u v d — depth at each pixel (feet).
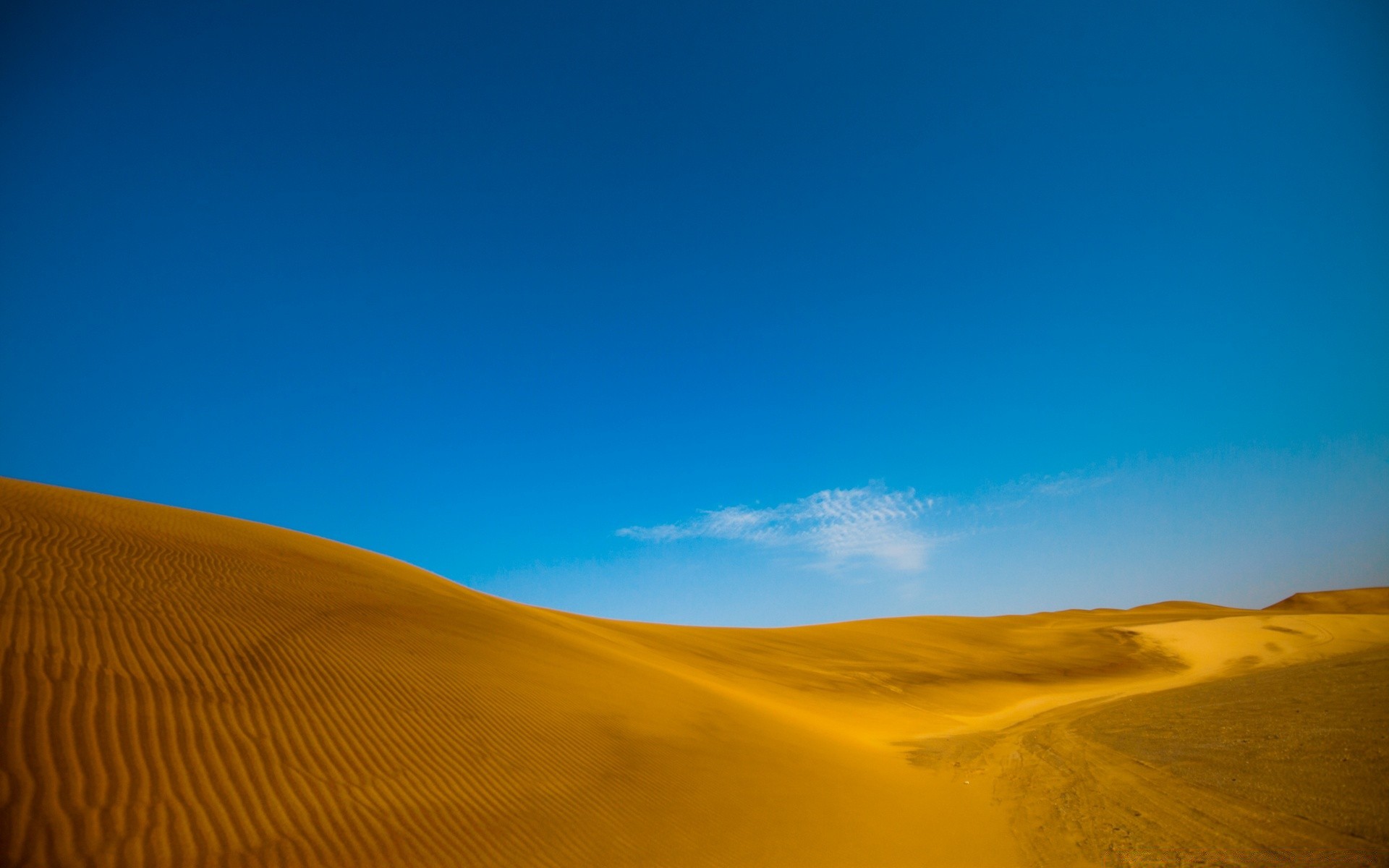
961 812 45.98
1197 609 330.13
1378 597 280.72
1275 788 38.04
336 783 29.22
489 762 36.04
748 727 59.41
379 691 39.60
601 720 47.80
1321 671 81.56
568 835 31.30
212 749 28.07
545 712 45.50
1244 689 79.15
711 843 34.12
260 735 30.63
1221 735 55.42
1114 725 73.72
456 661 48.88
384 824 27.55
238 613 43.55
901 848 37.40
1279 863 27.81
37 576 37.65
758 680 109.60
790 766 51.16
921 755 70.49
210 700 31.73
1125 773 50.11
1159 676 149.69
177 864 21.18
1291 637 175.01
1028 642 202.59
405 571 82.89
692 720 55.52
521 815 31.91
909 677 142.20
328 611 50.49
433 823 28.84
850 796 47.09
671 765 43.80
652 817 35.73
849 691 120.67
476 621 63.10
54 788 22.26
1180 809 38.37
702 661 112.27
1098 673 158.61
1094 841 35.65
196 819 23.67
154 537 54.70
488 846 28.45
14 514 47.50
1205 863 29.45
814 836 37.70
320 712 34.73
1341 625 183.32
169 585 43.96
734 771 46.14
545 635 69.10
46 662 29.04
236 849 22.89
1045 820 41.52
